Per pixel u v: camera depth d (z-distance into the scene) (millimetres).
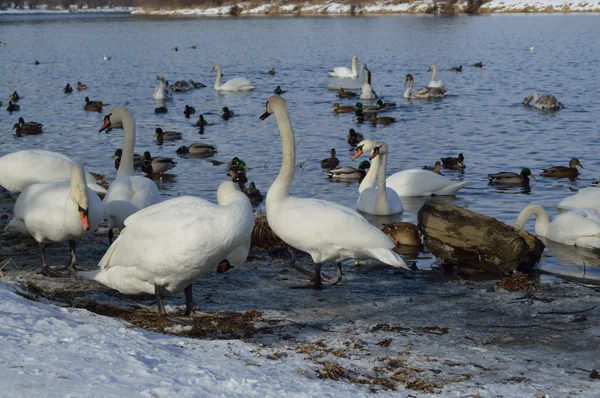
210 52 74875
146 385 5910
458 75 52344
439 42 78250
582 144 26766
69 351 6641
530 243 12727
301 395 6211
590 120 31703
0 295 8414
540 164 23688
